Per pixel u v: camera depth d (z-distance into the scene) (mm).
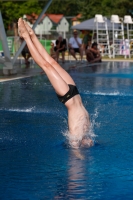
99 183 4836
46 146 6484
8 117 8719
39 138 6980
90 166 5480
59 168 5387
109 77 17406
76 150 6266
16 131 7484
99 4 54562
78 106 6562
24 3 49250
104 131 7523
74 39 27781
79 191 4582
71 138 6543
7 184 4801
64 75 6676
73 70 21016
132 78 16984
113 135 7230
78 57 33625
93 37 36344
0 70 20422
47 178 5000
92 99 11195
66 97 6449
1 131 7473
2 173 5195
